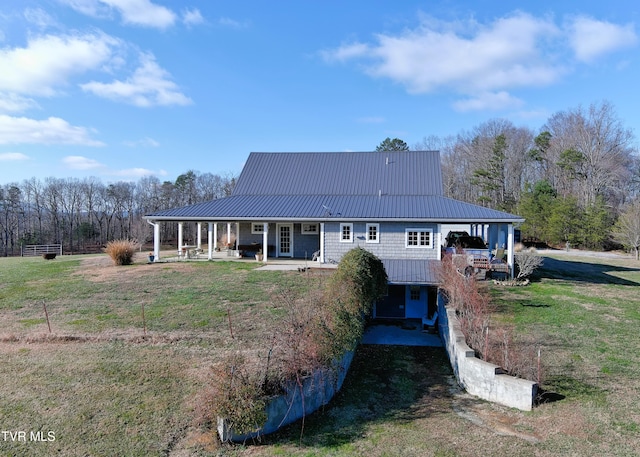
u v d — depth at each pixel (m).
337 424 8.52
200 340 11.93
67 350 11.25
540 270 25.38
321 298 12.57
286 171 29.19
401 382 11.11
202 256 26.73
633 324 14.24
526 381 9.16
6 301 16.00
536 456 7.07
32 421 7.79
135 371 9.95
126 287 18.06
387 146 63.84
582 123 53.56
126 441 7.25
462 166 70.38
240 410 7.49
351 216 22.09
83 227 59.75
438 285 16.94
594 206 45.03
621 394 9.30
